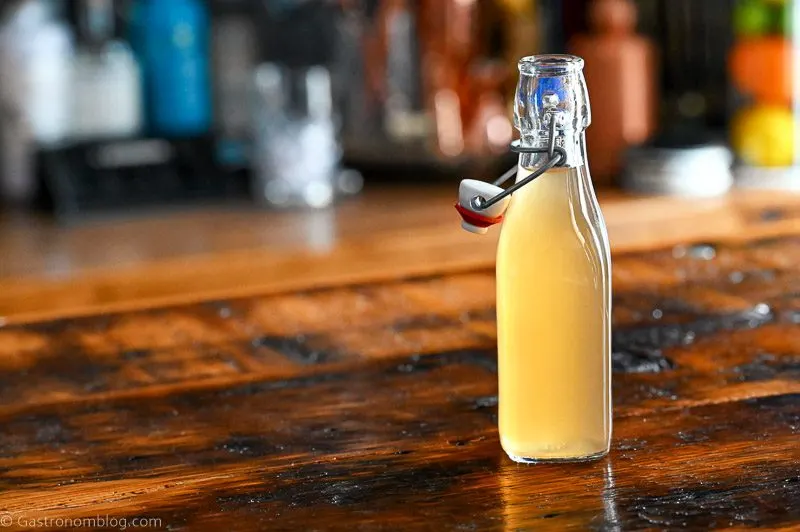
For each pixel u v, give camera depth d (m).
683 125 2.09
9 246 1.73
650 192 1.83
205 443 0.92
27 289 1.54
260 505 0.82
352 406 0.97
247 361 1.07
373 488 0.84
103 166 1.89
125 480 0.87
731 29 2.03
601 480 0.83
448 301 1.18
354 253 1.67
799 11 1.83
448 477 0.85
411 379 1.01
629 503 0.80
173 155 1.94
